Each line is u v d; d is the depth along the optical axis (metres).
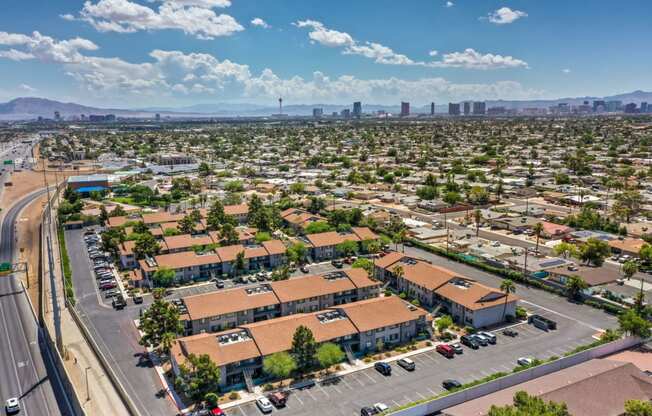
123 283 146.88
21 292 147.38
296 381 93.56
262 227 196.12
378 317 108.06
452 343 107.94
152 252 156.12
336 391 90.00
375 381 93.06
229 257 155.00
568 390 80.12
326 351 94.56
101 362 101.38
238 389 91.06
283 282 125.56
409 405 82.00
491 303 116.94
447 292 123.25
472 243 177.50
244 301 116.88
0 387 95.81
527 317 120.31
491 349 104.88
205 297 116.62
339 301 127.94
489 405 78.69
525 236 192.62
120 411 85.00
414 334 111.56
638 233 183.50
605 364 90.69
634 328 103.25
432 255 171.88
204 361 86.31
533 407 71.31
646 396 81.19
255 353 93.88
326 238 172.00
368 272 138.75
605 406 78.00
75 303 132.62
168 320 102.19
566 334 110.94
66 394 92.44
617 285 138.50
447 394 83.06
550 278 142.38
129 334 113.94
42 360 106.19
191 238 172.38
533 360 95.31
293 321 103.38
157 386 92.19
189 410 84.38
